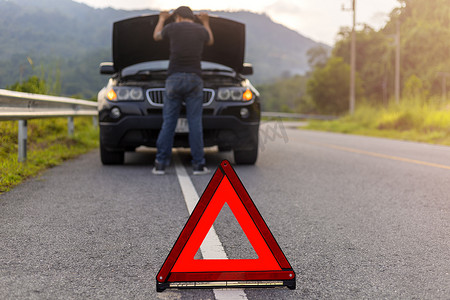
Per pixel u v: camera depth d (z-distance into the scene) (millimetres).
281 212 4199
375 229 3680
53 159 7062
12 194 4754
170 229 3562
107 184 5371
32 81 8016
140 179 5730
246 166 7102
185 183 5465
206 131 6578
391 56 59906
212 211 2469
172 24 6016
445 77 43062
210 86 6551
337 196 4941
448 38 45438
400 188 5438
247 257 2951
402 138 15078
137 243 3217
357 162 7789
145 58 7391
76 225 3639
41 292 2400
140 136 6461
